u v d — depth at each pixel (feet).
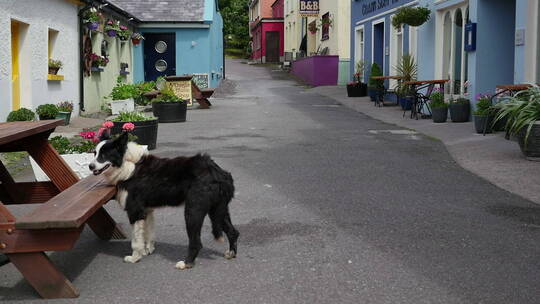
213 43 85.76
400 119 50.11
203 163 14.93
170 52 81.61
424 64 54.34
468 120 45.27
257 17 181.88
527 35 36.17
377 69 68.85
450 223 18.72
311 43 114.21
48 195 19.16
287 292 13.26
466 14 46.65
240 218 19.48
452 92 49.80
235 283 13.85
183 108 48.08
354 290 13.33
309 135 39.91
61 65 47.75
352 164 29.17
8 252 12.90
